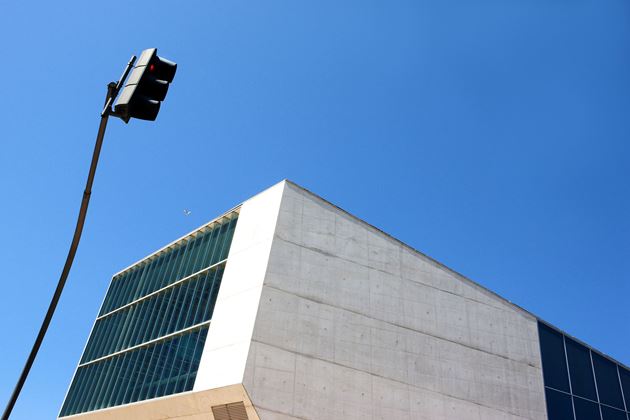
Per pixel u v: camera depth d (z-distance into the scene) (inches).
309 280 952.3
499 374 1109.7
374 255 1063.6
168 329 1059.9
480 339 1123.3
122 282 1398.9
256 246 981.8
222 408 848.9
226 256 1049.5
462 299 1146.7
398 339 1005.2
